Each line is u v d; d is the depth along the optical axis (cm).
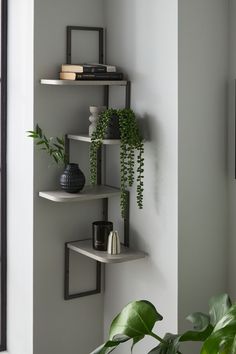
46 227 332
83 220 342
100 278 351
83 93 335
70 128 333
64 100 329
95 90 338
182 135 288
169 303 300
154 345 311
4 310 371
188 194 293
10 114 350
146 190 310
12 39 342
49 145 327
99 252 315
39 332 336
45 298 336
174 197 292
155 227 306
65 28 324
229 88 300
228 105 301
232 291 309
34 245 329
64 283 341
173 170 291
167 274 300
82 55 330
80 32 329
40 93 322
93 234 321
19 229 346
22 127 335
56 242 336
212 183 300
